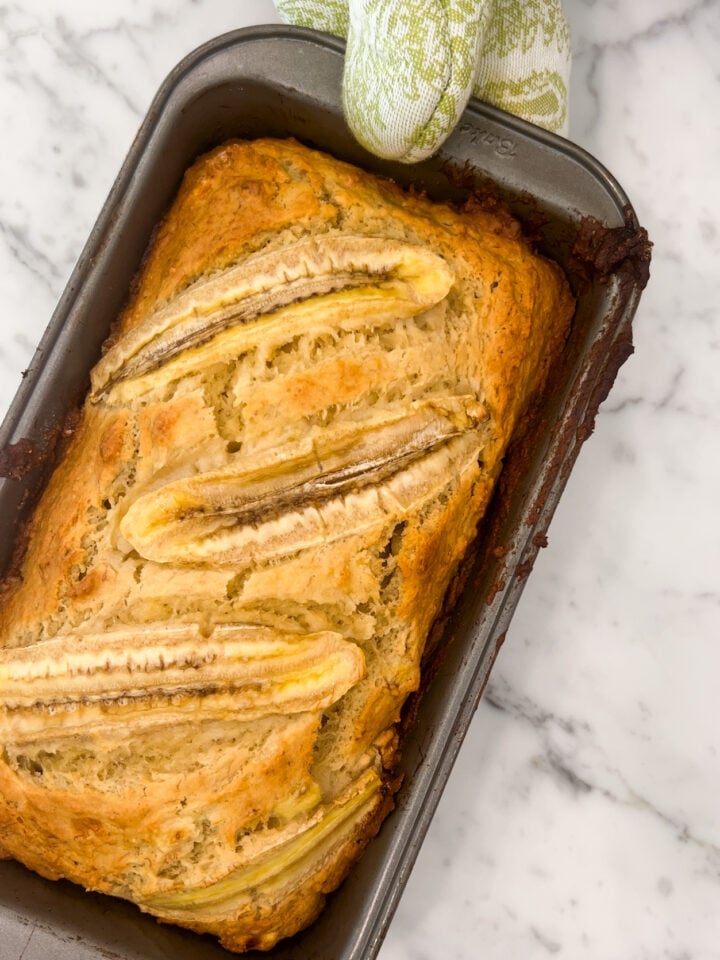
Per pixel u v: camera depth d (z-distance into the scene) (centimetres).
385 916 35
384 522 35
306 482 35
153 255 38
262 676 34
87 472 36
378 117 35
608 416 43
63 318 37
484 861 43
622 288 37
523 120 36
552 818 43
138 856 35
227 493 34
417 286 36
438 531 36
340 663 34
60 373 37
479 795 43
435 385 36
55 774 35
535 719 43
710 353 43
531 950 43
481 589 37
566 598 43
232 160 37
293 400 35
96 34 43
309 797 35
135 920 36
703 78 43
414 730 37
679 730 43
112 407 36
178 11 43
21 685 34
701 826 43
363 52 35
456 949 43
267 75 36
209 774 34
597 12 43
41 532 36
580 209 37
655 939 43
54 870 35
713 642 43
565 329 38
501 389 37
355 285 36
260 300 35
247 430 35
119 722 34
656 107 43
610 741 43
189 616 35
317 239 36
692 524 43
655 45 43
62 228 43
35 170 43
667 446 43
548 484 37
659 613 43
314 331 35
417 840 36
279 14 39
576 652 43
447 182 38
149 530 34
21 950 34
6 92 43
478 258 37
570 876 43
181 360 35
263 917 35
